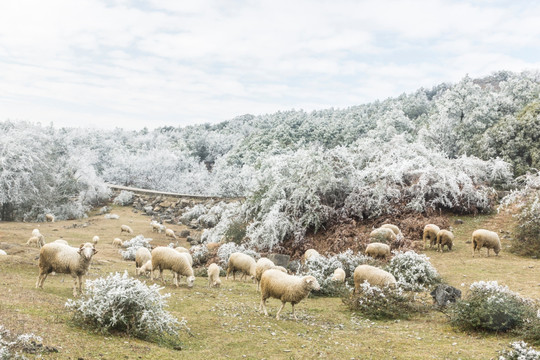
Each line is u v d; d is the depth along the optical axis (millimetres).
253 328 10391
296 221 28109
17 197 43812
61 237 33156
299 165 30750
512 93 65688
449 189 28000
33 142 49312
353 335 10461
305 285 11031
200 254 27750
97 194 56250
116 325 8781
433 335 10625
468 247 22750
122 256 26016
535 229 22141
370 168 31078
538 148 38781
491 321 10523
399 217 27422
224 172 66375
